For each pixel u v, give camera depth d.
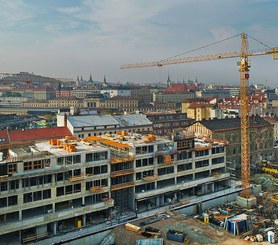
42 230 74.56
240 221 81.00
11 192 70.75
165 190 95.25
